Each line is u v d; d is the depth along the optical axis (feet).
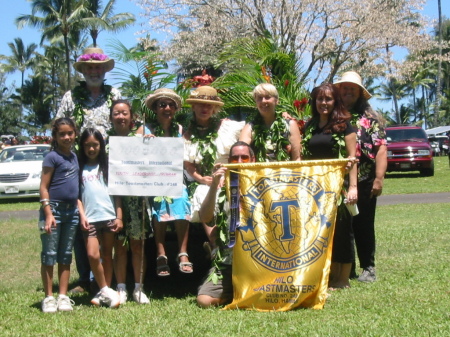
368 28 81.66
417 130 77.82
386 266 22.31
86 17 135.44
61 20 135.85
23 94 203.41
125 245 18.17
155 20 83.56
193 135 19.56
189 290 19.93
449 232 29.76
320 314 15.47
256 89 18.51
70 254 17.34
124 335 14.16
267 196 16.52
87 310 17.01
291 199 16.49
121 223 17.75
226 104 25.89
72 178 17.19
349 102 20.51
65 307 16.97
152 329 14.60
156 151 17.28
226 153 19.60
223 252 17.20
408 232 30.35
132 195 17.30
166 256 20.02
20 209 51.13
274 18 79.97
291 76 27.81
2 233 34.40
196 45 80.43
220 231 16.96
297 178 16.62
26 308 17.49
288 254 16.28
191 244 20.62
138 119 22.29
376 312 15.55
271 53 28.55
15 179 56.44
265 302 16.15
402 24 86.43
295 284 16.06
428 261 22.68
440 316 14.88
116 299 17.15
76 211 17.31
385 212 40.73
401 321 14.49
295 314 15.53
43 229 16.93
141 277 17.94
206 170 19.30
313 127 19.33
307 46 82.23
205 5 82.38
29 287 20.67
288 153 18.71
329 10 80.53
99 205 17.44
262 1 79.92
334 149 18.80
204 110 19.29
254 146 18.62
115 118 18.86
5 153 61.41
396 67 90.53
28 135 198.39
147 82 24.86
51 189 17.01
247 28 81.20
